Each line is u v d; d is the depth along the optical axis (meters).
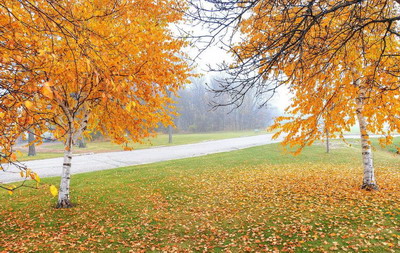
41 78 3.29
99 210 8.63
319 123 6.99
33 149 26.16
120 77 3.89
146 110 7.92
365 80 6.03
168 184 12.13
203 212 8.12
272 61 3.76
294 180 11.83
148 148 31.14
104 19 5.45
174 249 5.78
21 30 3.79
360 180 11.18
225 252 5.54
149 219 7.69
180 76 7.67
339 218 6.75
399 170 14.16
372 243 5.32
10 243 6.19
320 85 6.41
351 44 5.67
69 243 6.18
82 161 21.72
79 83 5.70
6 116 3.46
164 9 6.45
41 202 9.77
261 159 19.59
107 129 9.55
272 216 7.36
